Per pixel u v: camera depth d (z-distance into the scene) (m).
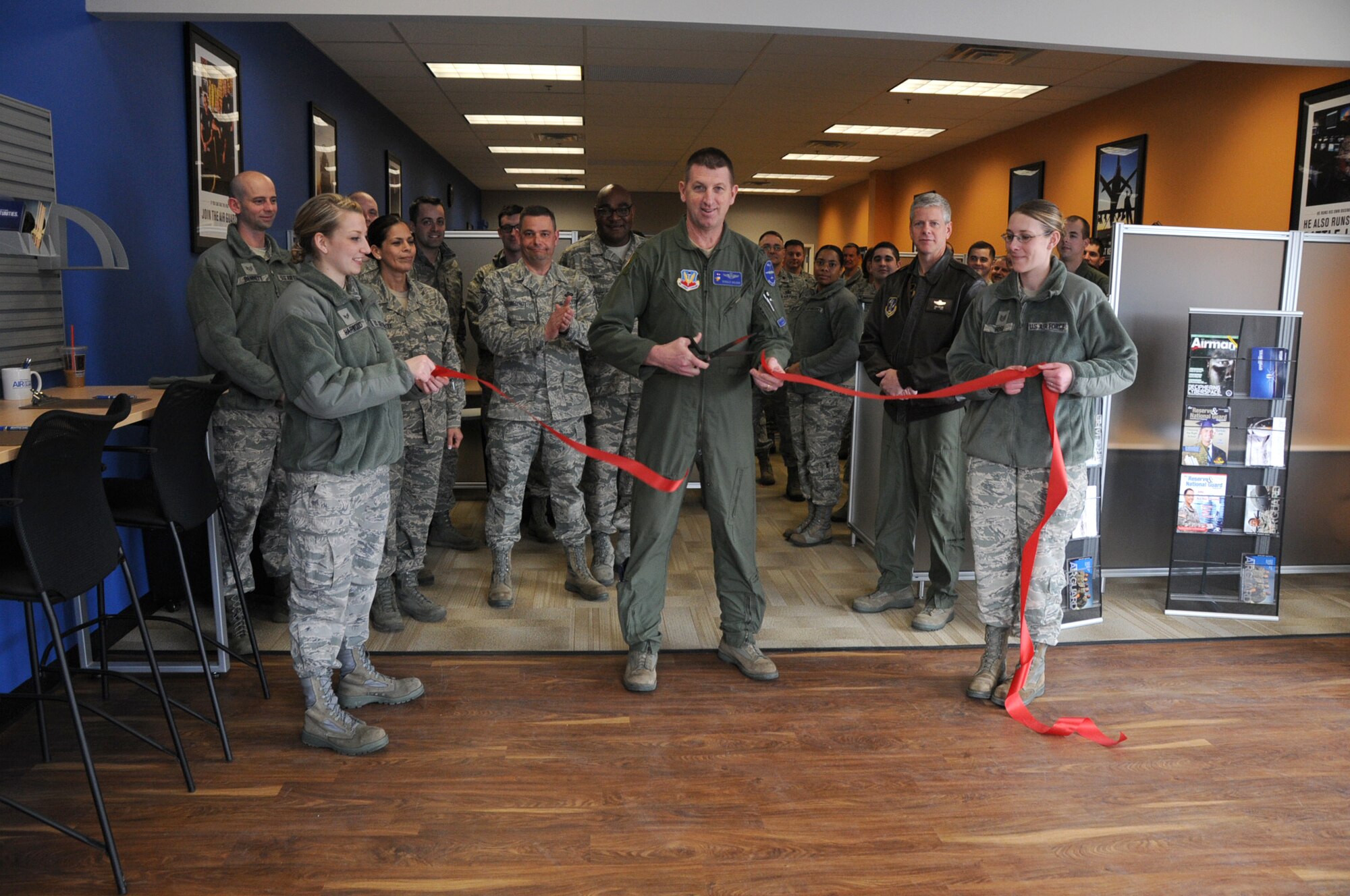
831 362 4.11
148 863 2.02
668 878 1.99
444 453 4.49
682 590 3.98
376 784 2.36
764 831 2.17
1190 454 3.65
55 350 3.09
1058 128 9.06
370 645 3.29
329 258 2.41
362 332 2.49
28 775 2.38
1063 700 2.90
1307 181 5.73
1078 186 8.70
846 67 7.41
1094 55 6.73
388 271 3.61
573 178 15.53
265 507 3.43
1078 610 3.57
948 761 2.51
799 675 3.08
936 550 3.46
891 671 3.12
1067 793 2.36
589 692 2.92
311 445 2.39
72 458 1.95
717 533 3.01
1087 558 3.58
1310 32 4.00
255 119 5.23
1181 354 3.86
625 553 4.28
